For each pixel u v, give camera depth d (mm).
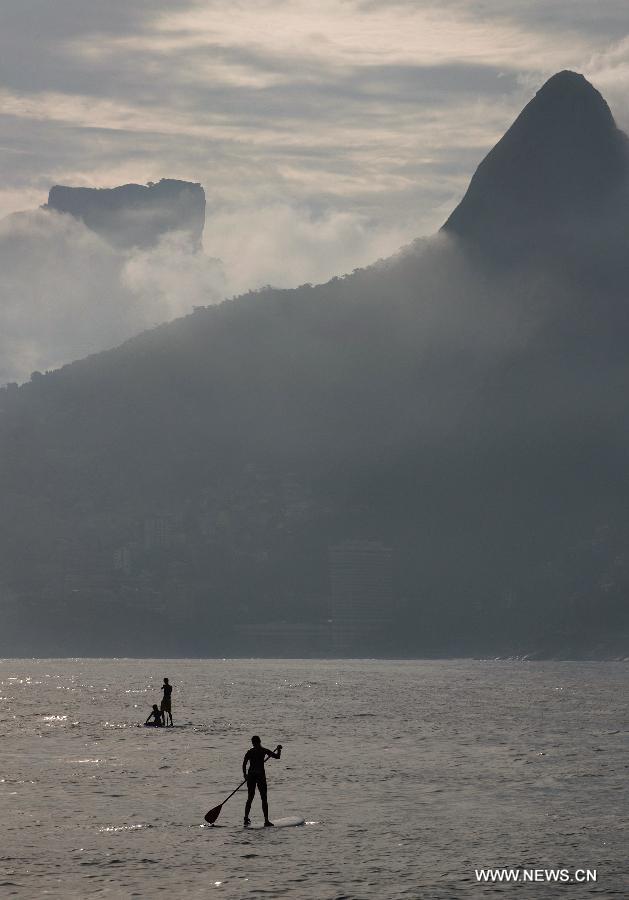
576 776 149375
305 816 115750
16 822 111000
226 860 93562
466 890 83812
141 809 119000
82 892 82375
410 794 131750
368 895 82000
